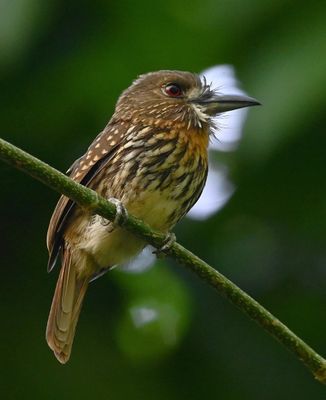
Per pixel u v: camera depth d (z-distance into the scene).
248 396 11.94
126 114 10.16
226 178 11.99
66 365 11.62
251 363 12.01
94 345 11.77
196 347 12.07
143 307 12.28
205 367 12.01
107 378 11.72
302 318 12.49
